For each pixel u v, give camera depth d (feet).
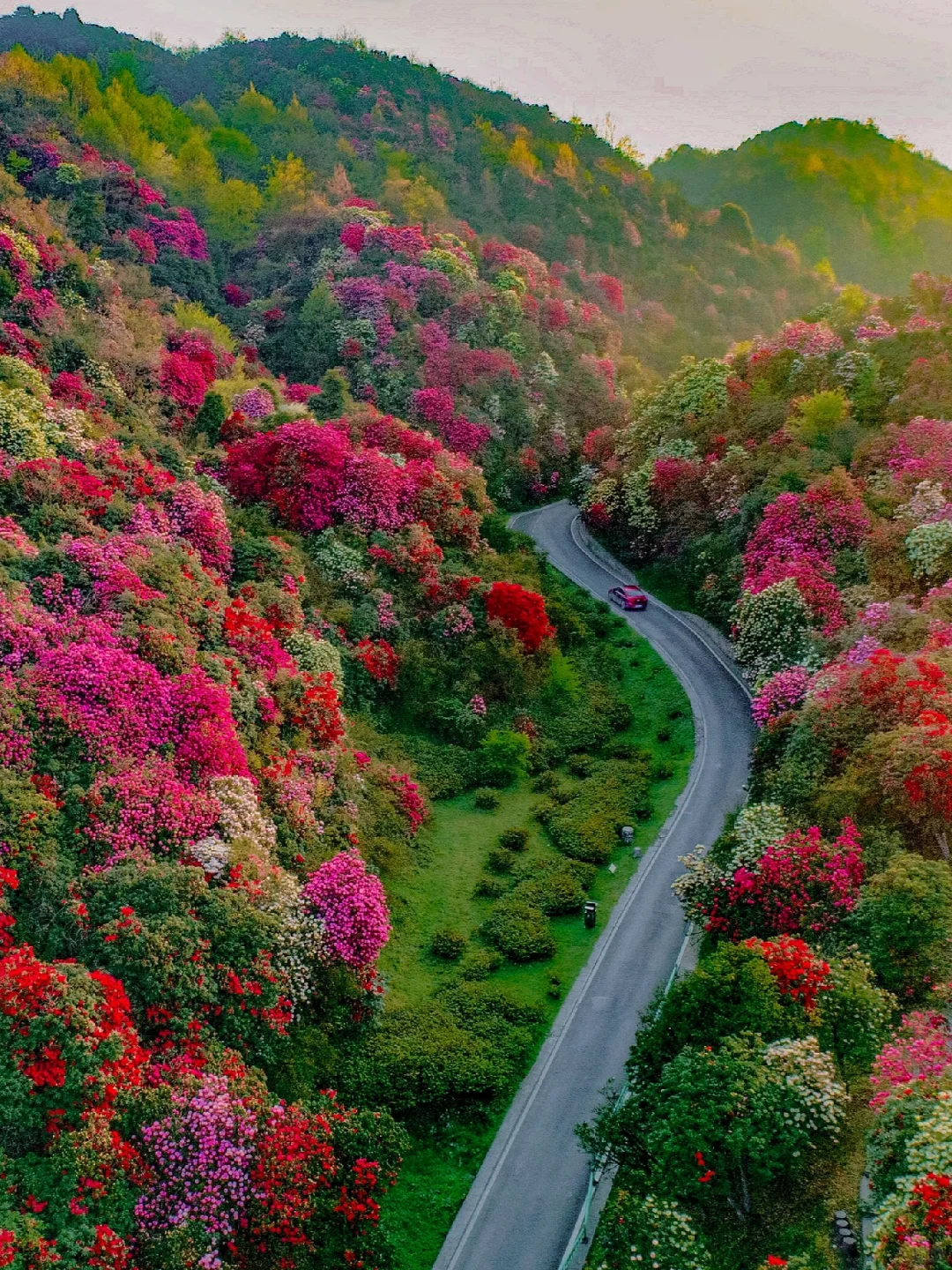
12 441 139.74
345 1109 90.12
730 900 102.63
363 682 151.02
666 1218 70.69
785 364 218.38
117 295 214.28
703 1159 72.23
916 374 199.31
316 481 169.58
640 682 173.88
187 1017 86.22
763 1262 70.49
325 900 103.14
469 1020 105.50
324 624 151.23
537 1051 103.14
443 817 141.59
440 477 186.09
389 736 150.71
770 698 138.72
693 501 203.72
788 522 166.61
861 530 162.20
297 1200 75.36
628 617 194.49
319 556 162.40
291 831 111.75
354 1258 78.48
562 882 126.11
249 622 129.59
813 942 96.02
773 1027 81.05
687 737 157.38
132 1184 74.18
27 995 77.15
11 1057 74.95
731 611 167.84
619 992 109.81
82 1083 75.46
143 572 122.01
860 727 116.16
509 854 132.46
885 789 104.78
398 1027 103.60
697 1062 77.10
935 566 151.02
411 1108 95.35
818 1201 74.23
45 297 187.42
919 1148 63.26
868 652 132.16
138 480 143.64
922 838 103.45
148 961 85.40
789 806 114.73
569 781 151.33
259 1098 84.43
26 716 99.19
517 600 168.35
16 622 104.78
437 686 159.53
